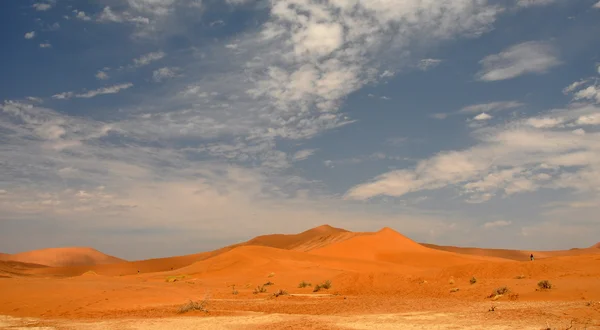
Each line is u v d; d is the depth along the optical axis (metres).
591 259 49.97
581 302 29.45
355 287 48.59
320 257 89.25
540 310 26.00
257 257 81.50
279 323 24.38
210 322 25.02
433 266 93.00
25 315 28.67
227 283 56.59
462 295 38.53
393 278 51.16
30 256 150.75
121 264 124.44
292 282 56.12
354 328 22.22
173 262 131.75
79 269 115.56
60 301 32.19
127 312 29.80
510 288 37.41
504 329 20.58
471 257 105.38
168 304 34.38
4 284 36.44
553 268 48.25
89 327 23.61
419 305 32.53
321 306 33.47
